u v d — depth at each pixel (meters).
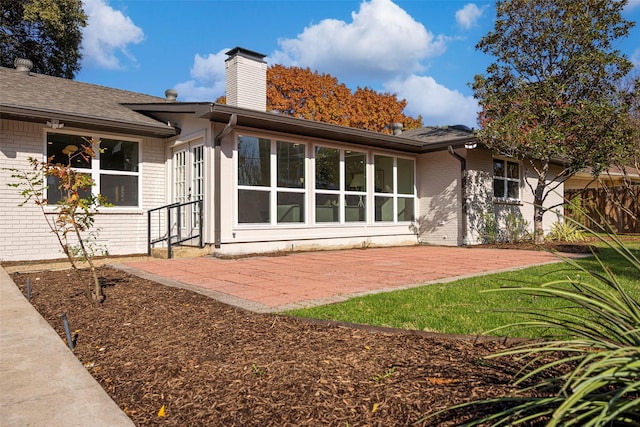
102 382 2.58
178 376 2.58
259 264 7.52
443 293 4.82
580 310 3.54
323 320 3.66
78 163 8.73
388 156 11.90
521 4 10.48
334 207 10.62
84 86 11.07
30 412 2.14
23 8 18.39
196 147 9.12
